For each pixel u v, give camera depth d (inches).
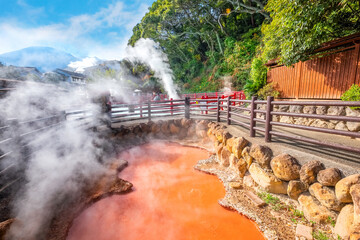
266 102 141.9
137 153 232.7
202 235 102.6
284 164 117.1
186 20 1020.5
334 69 181.3
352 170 90.2
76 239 100.0
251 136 166.1
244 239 99.3
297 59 188.2
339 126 168.9
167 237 101.3
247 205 124.3
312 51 182.2
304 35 161.6
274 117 242.7
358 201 77.4
